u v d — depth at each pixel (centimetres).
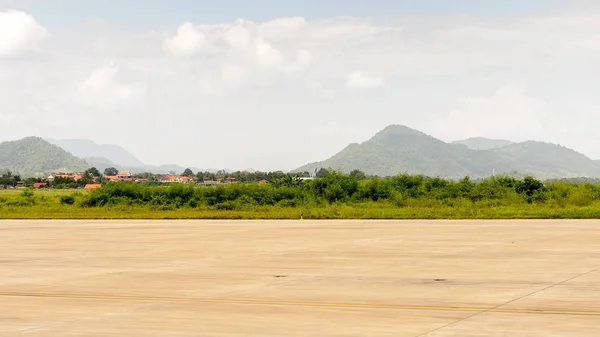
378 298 1347
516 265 1841
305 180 6650
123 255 2236
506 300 1308
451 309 1220
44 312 1227
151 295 1414
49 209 6050
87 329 1077
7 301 1349
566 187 6025
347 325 1088
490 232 3020
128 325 1105
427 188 6341
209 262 2009
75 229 3628
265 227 3616
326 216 4572
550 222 3728
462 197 5969
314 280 1608
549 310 1202
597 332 1018
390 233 3048
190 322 1126
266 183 6606
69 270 1855
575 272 1694
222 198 6219
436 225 3578
